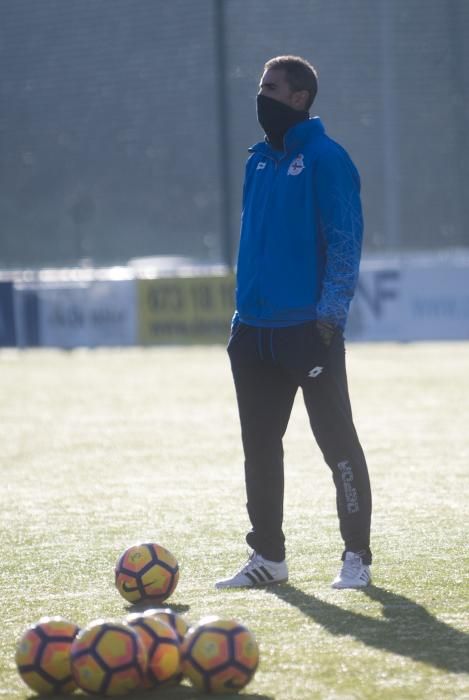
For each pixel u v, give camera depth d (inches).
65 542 916.6
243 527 960.3
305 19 4931.1
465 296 2775.6
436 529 930.7
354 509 738.2
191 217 5142.7
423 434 1526.8
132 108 5231.3
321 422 729.0
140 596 708.0
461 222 4835.1
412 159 4886.8
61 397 2119.8
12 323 3171.8
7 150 5408.5
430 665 575.8
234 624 547.8
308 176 713.6
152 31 5172.2
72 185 5334.6
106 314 3120.1
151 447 1477.6
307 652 600.7
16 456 1428.4
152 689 544.1
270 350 729.6
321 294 714.2
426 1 4879.4
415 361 2669.8
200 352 3088.1
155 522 991.6
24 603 725.9
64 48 5339.6
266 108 724.7
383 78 4881.9
